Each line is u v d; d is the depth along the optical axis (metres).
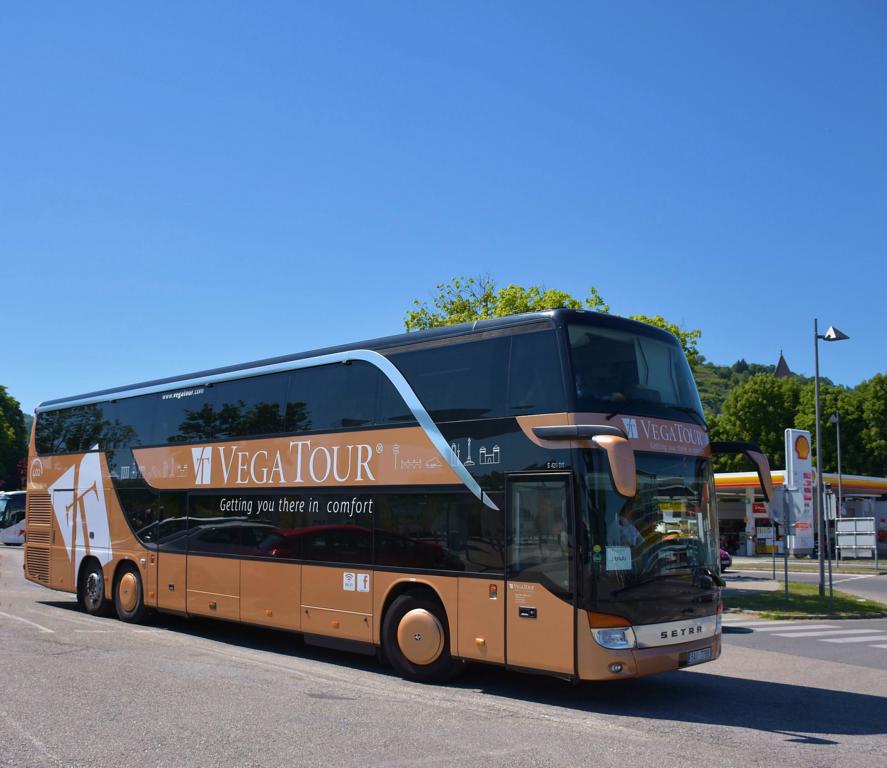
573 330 9.50
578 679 8.73
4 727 7.63
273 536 12.55
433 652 10.18
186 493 14.43
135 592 15.41
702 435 10.39
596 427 8.86
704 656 9.61
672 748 7.52
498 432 9.80
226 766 6.57
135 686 9.56
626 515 9.12
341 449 11.69
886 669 12.94
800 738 8.08
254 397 13.39
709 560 9.98
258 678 10.30
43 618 15.91
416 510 10.56
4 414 81.62
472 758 6.98
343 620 11.30
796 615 20.94
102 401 17.14
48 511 18.30
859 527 27.98
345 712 8.53
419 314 32.22
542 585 9.12
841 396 67.06
